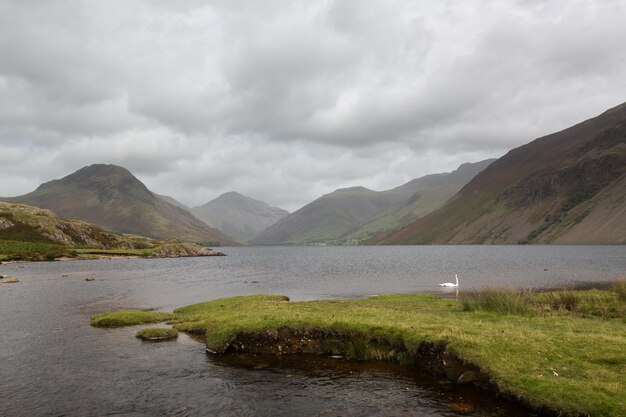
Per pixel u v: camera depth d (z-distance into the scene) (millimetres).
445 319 26891
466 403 17031
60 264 135750
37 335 30984
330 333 25281
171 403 17547
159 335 29781
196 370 22016
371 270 107562
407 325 24406
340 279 82000
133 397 18281
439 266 117000
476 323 24906
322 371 21562
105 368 22516
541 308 31547
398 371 21328
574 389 15797
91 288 65250
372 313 29891
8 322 36406
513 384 17078
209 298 54156
